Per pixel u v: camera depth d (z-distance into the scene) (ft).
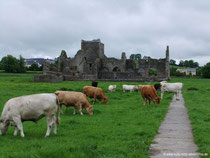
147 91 82.33
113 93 126.72
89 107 66.49
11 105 42.37
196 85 184.65
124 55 313.32
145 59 293.64
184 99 102.73
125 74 274.57
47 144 36.40
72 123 54.13
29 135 44.04
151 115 63.72
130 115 64.85
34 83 189.47
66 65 316.19
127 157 31.35
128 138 41.01
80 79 246.68
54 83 195.21
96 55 320.29
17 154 31.09
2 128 43.42
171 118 61.11
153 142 38.99
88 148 33.04
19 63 471.21
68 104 66.64
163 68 287.28
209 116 61.87
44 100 42.80
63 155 30.68
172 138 41.81
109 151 33.14
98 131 46.03
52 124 44.04
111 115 65.16
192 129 48.57
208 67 370.53
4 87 140.15
